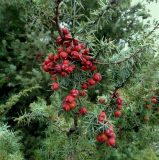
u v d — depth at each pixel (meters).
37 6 0.36
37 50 0.90
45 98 0.89
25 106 0.91
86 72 0.36
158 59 0.44
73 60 0.35
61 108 0.36
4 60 0.97
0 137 0.41
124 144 0.54
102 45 0.35
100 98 0.39
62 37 0.35
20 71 0.91
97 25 0.36
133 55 0.36
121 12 0.97
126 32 0.97
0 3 0.90
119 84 0.38
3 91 0.95
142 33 0.36
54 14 0.35
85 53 0.35
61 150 0.42
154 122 0.54
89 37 0.35
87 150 0.41
